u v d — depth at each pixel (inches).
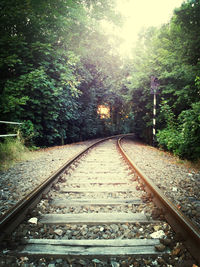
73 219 106.7
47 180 152.9
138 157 316.2
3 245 82.0
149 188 145.9
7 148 276.2
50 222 103.2
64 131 538.3
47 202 131.3
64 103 466.9
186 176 193.8
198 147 258.5
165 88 455.2
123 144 583.8
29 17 309.6
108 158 310.5
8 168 225.0
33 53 366.3
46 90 378.0
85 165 254.4
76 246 83.4
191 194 144.3
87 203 129.2
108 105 1188.5
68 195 146.3
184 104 401.7
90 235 92.8
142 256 78.4
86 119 744.3
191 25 326.3
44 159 292.0
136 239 88.5
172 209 100.0
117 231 96.9
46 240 86.6
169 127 391.2
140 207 124.1
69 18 407.2
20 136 329.7
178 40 360.5
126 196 144.0
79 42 499.5
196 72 318.3
